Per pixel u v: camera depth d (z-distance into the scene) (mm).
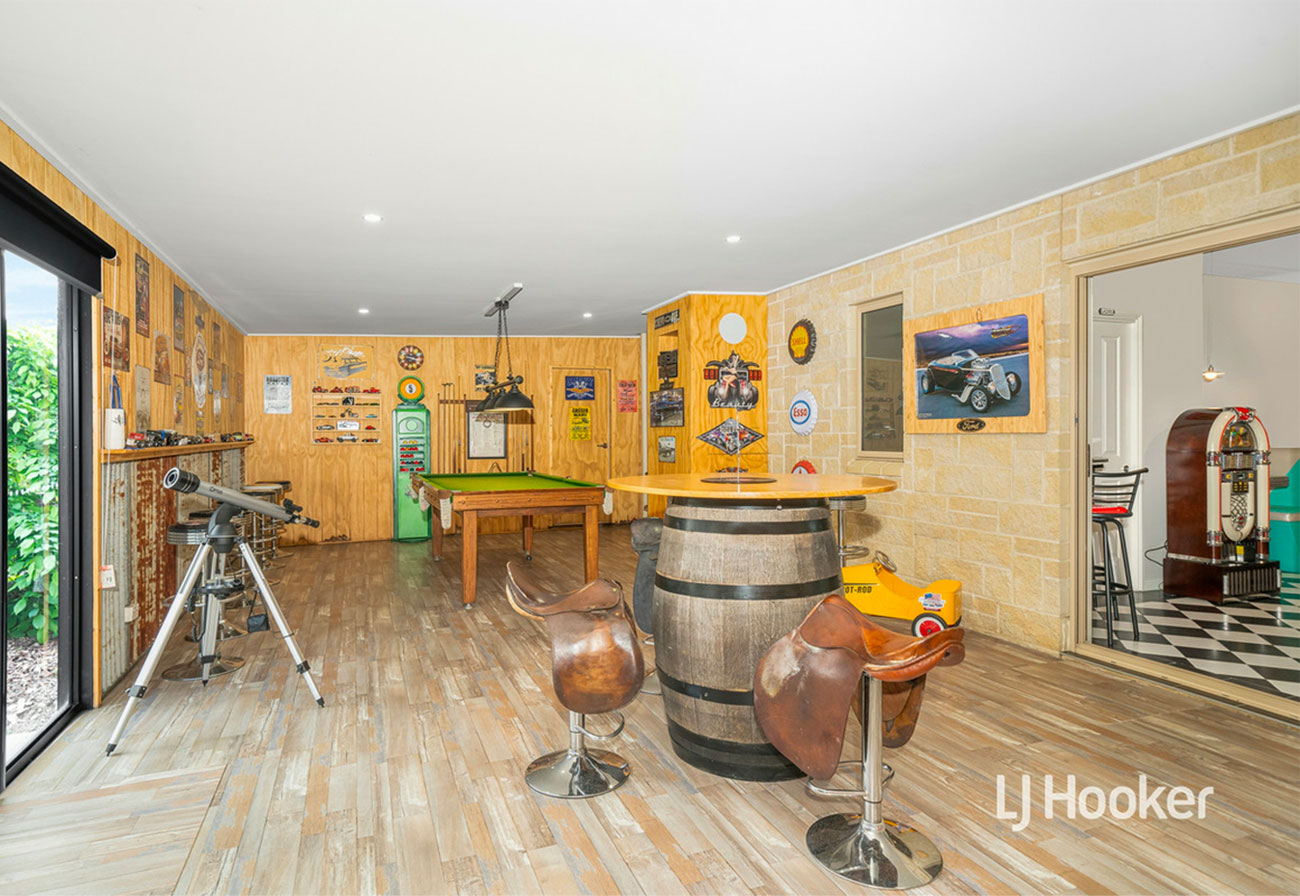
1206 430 5086
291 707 3213
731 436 6488
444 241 4609
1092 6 2123
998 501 4176
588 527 5391
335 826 2236
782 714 2100
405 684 3516
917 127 2977
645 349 9422
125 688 3459
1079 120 2932
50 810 2328
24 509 2867
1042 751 2715
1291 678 3453
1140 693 3293
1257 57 2432
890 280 4988
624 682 2400
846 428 5539
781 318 6328
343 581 5988
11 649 2770
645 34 2256
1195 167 3205
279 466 8227
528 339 9023
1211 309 6234
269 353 8227
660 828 2225
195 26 2174
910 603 4113
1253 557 5180
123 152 3096
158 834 2188
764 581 2432
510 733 2936
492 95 2652
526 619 4746
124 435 3578
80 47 2277
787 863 2043
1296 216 2887
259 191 3611
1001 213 4121
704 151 3203
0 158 2676
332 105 2711
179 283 5168
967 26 2230
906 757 2672
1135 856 2055
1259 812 2277
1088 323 3836
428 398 8695
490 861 2053
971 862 2033
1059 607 3838
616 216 4141
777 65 2459
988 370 4199
